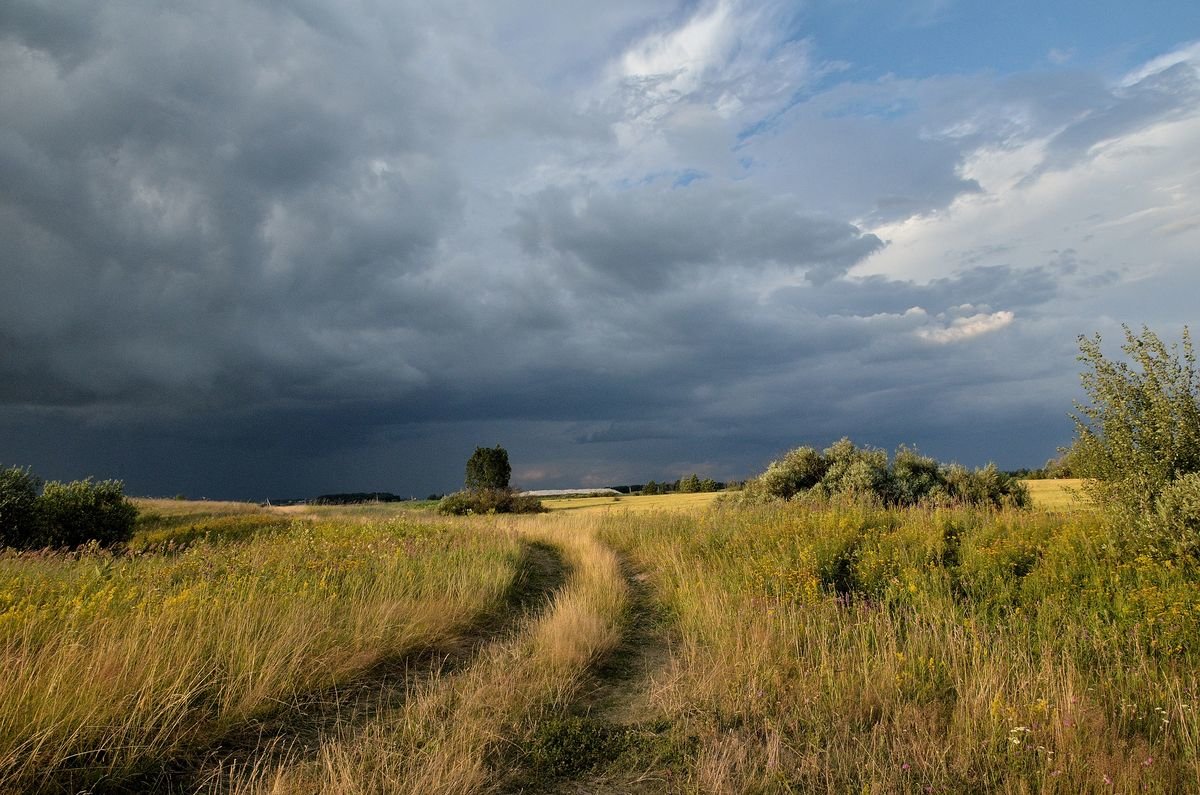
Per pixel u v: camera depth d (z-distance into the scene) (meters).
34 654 5.47
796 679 5.93
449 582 9.95
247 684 5.42
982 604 7.43
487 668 6.57
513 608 10.04
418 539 14.87
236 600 7.56
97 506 19.19
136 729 4.40
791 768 4.39
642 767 4.59
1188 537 7.56
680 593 9.73
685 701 5.68
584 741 4.93
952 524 10.77
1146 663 5.60
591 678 6.52
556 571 14.31
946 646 6.23
